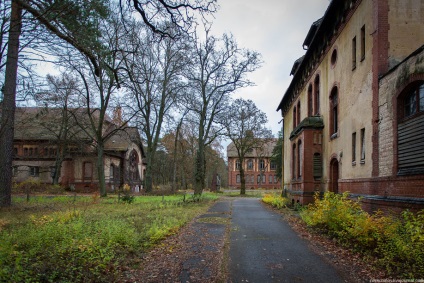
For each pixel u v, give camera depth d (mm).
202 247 8938
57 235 8258
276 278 6336
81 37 7875
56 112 37438
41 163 43031
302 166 18953
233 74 31203
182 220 13664
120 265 6824
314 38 18438
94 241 7801
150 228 10453
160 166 67312
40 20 6961
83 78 29812
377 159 11000
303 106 23500
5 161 16953
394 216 8852
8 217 13211
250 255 8109
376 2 11320
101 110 31422
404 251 6676
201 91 31656
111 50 9328
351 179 13375
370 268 6785
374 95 11312
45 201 22953
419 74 8695
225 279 6250
